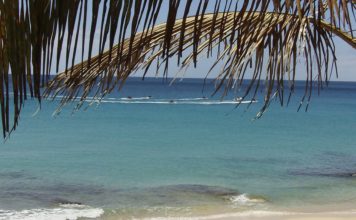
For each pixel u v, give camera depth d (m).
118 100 78.81
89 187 18.34
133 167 23.19
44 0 1.32
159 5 1.30
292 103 79.25
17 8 1.33
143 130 40.84
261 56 2.73
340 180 20.22
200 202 16.00
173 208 15.21
